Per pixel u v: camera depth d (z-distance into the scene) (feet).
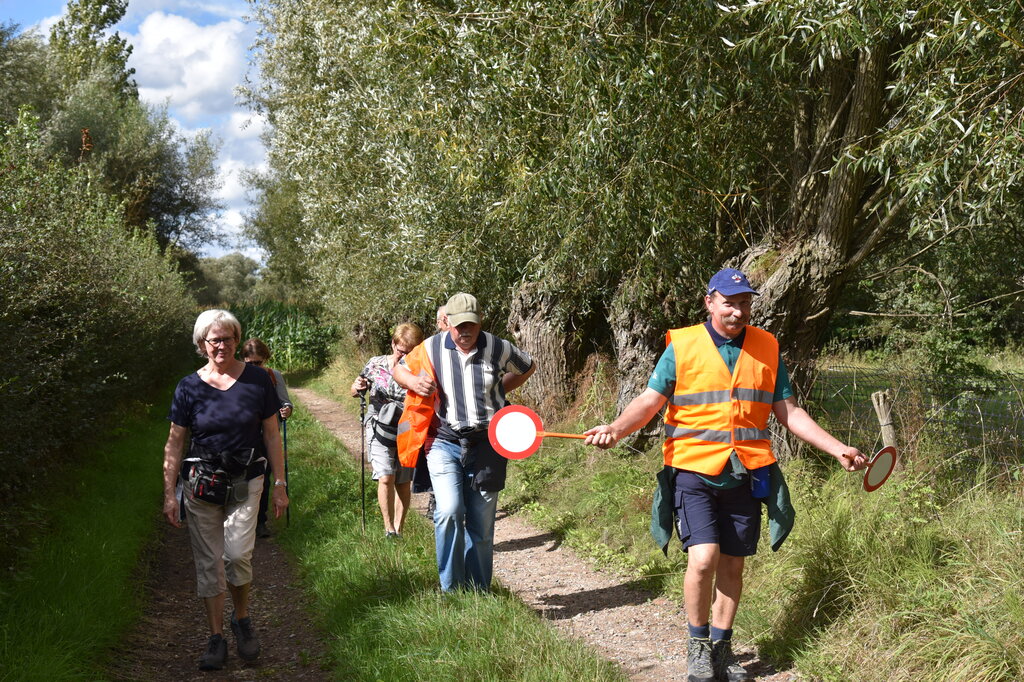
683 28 22.11
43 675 12.68
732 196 24.64
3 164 23.99
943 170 16.06
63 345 26.27
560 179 23.24
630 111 22.30
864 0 16.22
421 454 18.61
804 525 17.60
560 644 14.55
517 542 25.61
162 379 58.44
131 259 47.91
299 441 43.60
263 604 19.45
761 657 14.84
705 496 13.44
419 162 35.01
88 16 130.52
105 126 107.65
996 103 16.43
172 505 15.37
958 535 15.06
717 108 22.30
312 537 23.94
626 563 21.40
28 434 19.66
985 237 28.48
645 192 23.12
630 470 27.43
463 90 27.71
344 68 42.98
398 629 15.31
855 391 23.06
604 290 34.40
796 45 21.56
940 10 16.21
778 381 13.84
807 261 23.99
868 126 22.11
